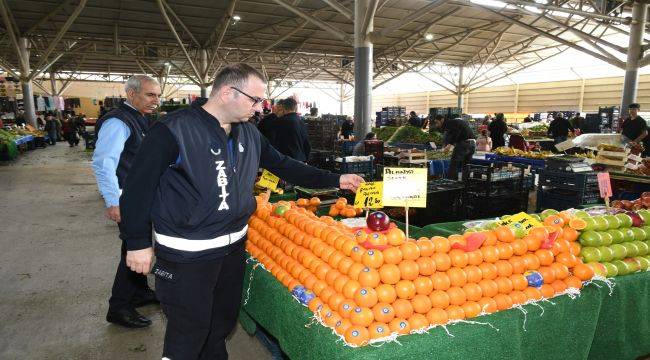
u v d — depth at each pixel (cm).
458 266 191
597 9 1248
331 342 166
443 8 1474
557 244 219
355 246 192
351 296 178
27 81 1709
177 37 1391
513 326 184
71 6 1302
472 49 2161
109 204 239
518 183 554
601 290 215
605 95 2366
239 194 164
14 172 1035
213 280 166
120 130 240
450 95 3306
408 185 211
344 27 1617
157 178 148
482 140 1009
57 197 739
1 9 1210
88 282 369
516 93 2839
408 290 176
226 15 1316
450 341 169
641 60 1248
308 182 216
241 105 152
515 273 204
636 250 243
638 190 541
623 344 231
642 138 776
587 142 646
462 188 494
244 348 273
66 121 1827
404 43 1994
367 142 865
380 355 157
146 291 329
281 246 248
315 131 1163
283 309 208
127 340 277
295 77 3145
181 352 164
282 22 1517
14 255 436
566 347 206
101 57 2192
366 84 952
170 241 157
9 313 311
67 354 261
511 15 1608
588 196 533
